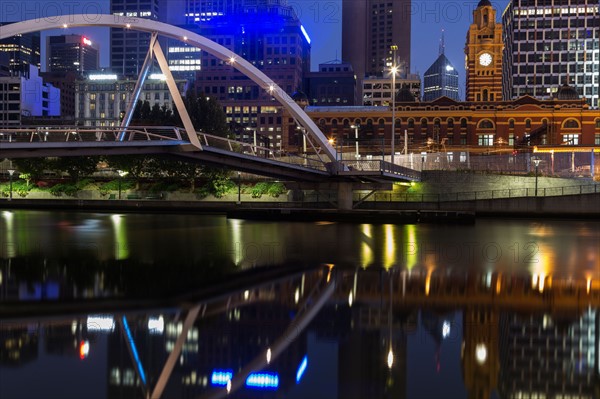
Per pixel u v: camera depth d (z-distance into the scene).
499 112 151.50
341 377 14.30
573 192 78.44
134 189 88.12
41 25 48.12
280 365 14.98
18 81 179.50
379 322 19.08
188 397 13.03
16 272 28.45
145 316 19.75
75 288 24.53
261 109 190.12
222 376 14.33
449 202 75.00
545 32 190.25
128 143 47.09
